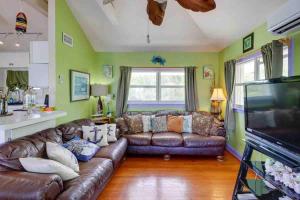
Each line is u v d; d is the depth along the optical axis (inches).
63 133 124.6
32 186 63.1
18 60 283.9
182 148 164.7
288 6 87.9
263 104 88.3
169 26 181.2
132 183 123.4
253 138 96.0
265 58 119.3
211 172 140.1
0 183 64.3
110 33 189.9
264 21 127.9
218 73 213.2
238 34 158.6
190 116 187.2
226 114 176.4
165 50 213.5
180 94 217.8
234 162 158.9
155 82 218.1
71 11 158.9
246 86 100.9
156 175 135.1
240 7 124.1
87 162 107.9
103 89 197.6
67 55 151.9
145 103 215.6
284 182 74.3
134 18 171.9
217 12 138.7
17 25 126.5
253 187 90.4
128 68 211.3
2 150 76.2
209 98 213.2
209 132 172.6
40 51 135.9
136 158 168.7
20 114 115.3
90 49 201.6
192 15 157.2
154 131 183.2
